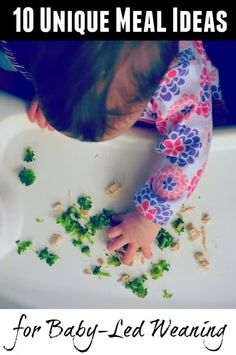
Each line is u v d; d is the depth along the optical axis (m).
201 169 0.61
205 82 0.61
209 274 0.65
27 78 0.67
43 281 0.64
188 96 0.59
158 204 0.61
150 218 0.62
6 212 0.63
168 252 0.65
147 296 0.64
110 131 0.48
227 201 0.66
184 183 0.61
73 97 0.45
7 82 0.72
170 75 0.58
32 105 0.61
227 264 0.65
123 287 0.64
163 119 0.61
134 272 0.65
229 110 0.76
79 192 0.64
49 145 0.64
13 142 0.62
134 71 0.44
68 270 0.64
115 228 0.63
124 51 0.43
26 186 0.63
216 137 0.65
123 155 0.64
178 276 0.65
